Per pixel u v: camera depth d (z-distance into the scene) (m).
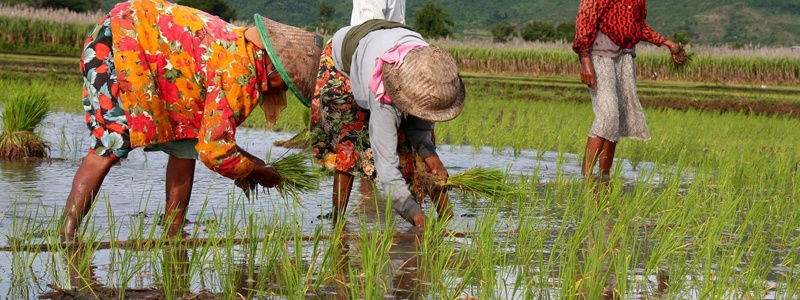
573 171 8.16
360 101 5.06
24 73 20.58
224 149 4.60
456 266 4.16
